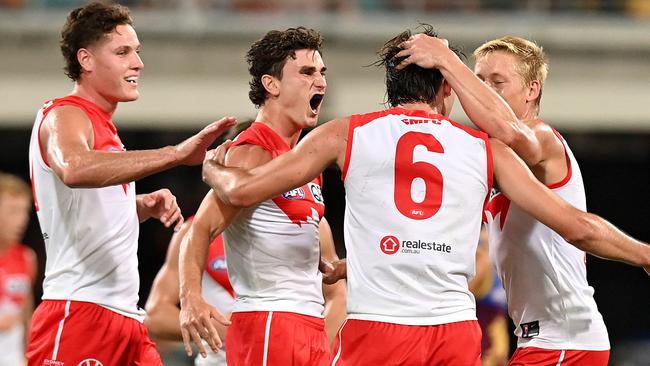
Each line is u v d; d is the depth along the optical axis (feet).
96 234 51.29
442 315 43.86
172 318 63.57
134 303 53.31
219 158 48.42
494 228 53.52
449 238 44.29
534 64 54.19
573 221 44.52
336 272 54.19
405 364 43.50
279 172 44.19
